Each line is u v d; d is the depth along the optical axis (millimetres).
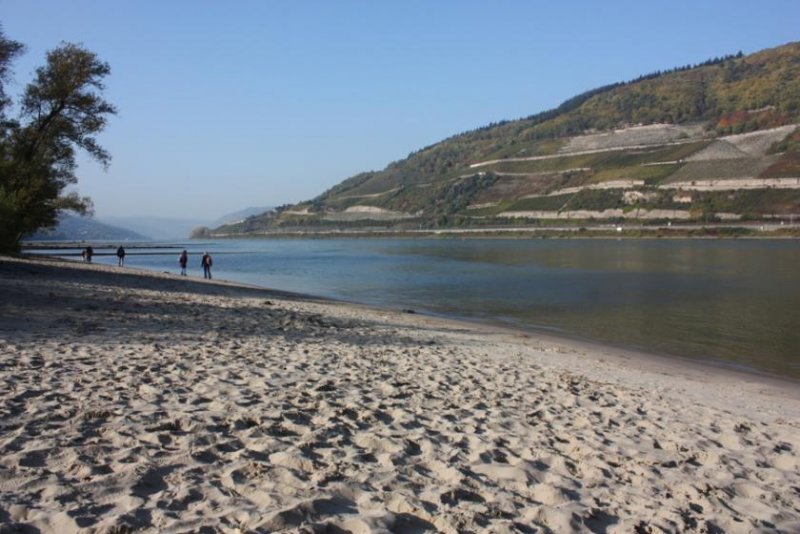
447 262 73312
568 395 10969
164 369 9891
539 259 77062
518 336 21469
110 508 4609
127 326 14672
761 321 26766
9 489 4766
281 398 8570
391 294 37906
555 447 7660
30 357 9961
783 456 8148
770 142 178750
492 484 6090
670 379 14773
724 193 158875
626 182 185750
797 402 13211
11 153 35906
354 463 6199
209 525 4438
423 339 18094
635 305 32312
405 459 6527
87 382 8539
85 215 43500
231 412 7562
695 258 74562
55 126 36219
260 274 56438
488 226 197875
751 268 57938
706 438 8805
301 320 19656
